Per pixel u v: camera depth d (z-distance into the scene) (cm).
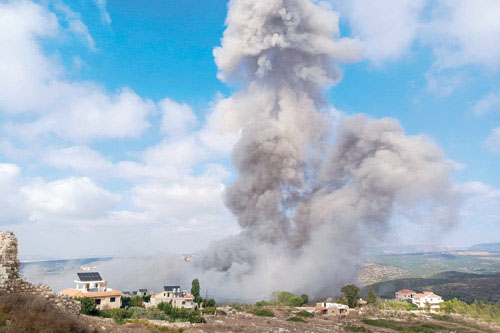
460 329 6119
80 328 2206
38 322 1867
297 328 5494
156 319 4897
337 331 5619
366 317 7625
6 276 2200
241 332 4428
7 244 2258
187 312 5484
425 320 7112
